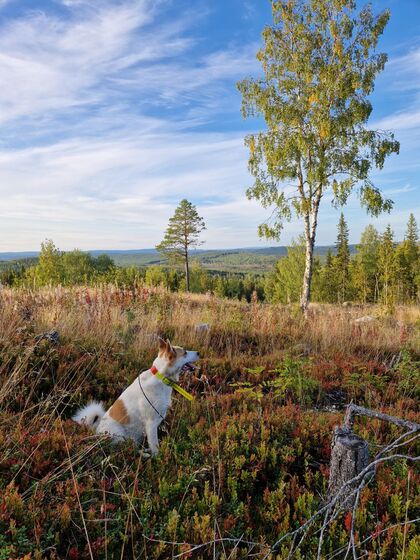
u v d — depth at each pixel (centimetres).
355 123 2033
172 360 446
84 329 808
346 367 788
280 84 2098
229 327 1056
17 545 271
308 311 1355
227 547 299
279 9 2083
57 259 3959
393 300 1662
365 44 2017
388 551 294
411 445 450
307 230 2136
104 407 543
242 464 389
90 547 266
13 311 775
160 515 327
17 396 509
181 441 443
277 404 600
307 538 306
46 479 334
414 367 738
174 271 5956
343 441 329
